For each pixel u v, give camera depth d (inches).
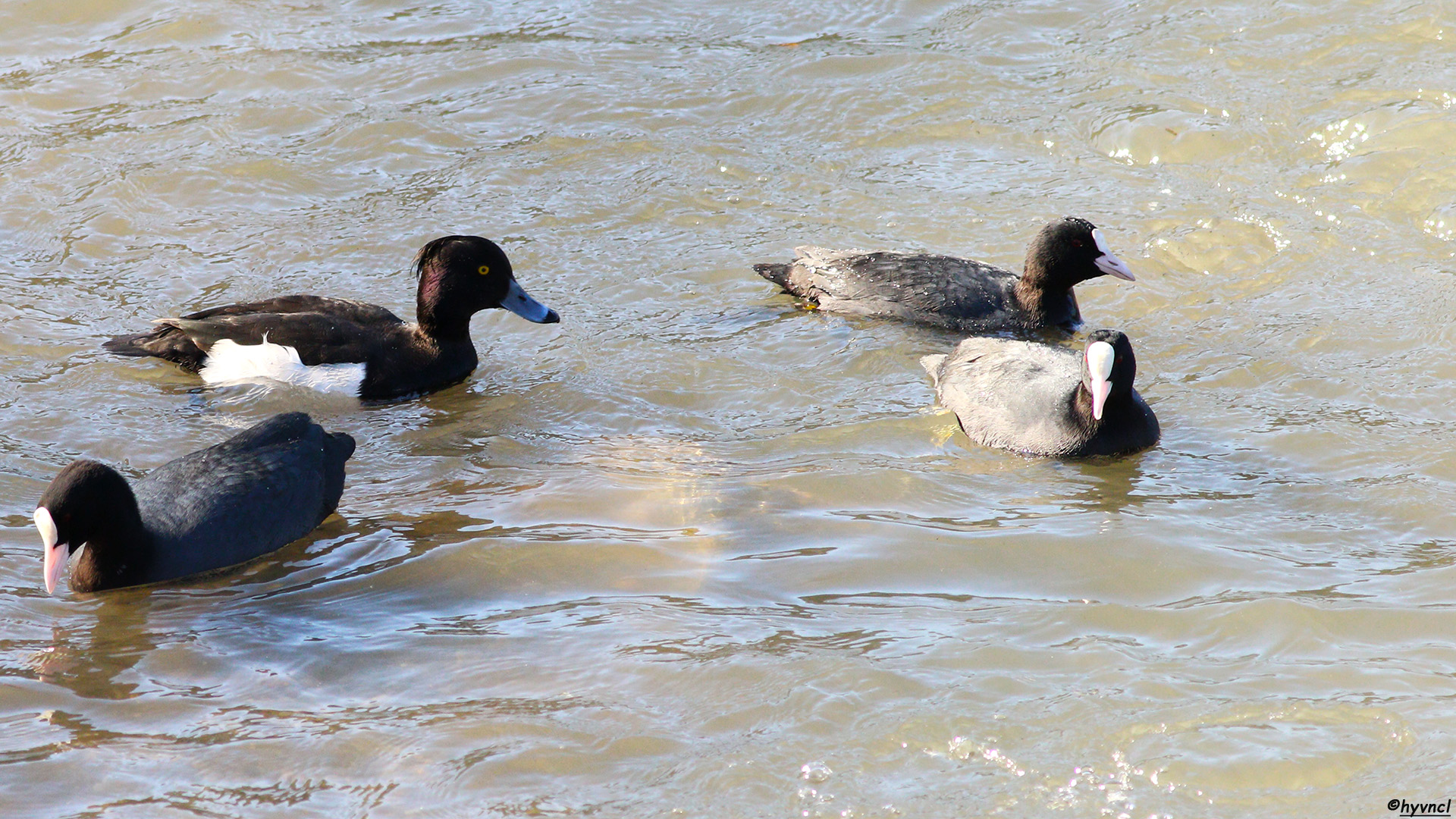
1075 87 826.8
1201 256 660.7
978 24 910.4
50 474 486.0
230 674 359.9
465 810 296.5
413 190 745.6
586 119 815.7
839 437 515.8
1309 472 473.4
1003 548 423.2
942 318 616.7
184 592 411.5
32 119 813.9
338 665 362.6
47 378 563.5
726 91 844.6
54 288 644.7
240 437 461.7
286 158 775.1
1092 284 649.0
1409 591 386.6
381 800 300.7
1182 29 877.2
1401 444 487.5
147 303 633.6
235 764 315.6
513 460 505.7
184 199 732.7
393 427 538.6
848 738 320.2
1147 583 398.3
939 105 818.8
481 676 353.4
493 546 432.5
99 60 888.3
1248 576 399.9
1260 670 346.3
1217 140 756.0
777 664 352.8
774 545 428.1
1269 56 832.9
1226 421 517.7
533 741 321.7
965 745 316.5
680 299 644.7
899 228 701.9
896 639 365.7
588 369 581.3
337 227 708.0
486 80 862.5
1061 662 352.2
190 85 856.3
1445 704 327.3
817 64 869.2
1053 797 298.5
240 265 671.1
